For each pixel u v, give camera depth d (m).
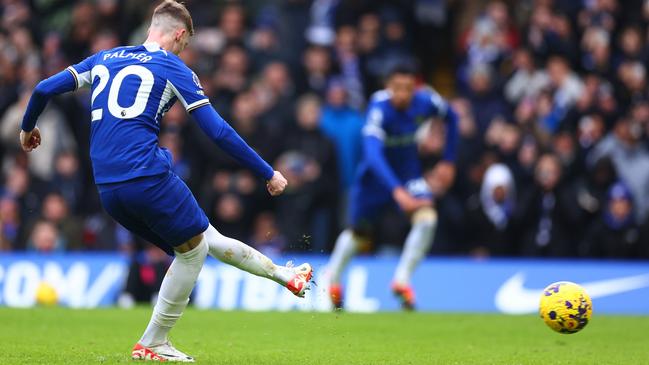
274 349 25.11
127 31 59.78
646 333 31.33
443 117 40.84
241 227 49.56
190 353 23.56
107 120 20.05
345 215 53.00
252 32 61.44
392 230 49.19
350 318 35.09
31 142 21.55
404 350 25.52
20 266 45.91
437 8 63.34
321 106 55.69
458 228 49.28
